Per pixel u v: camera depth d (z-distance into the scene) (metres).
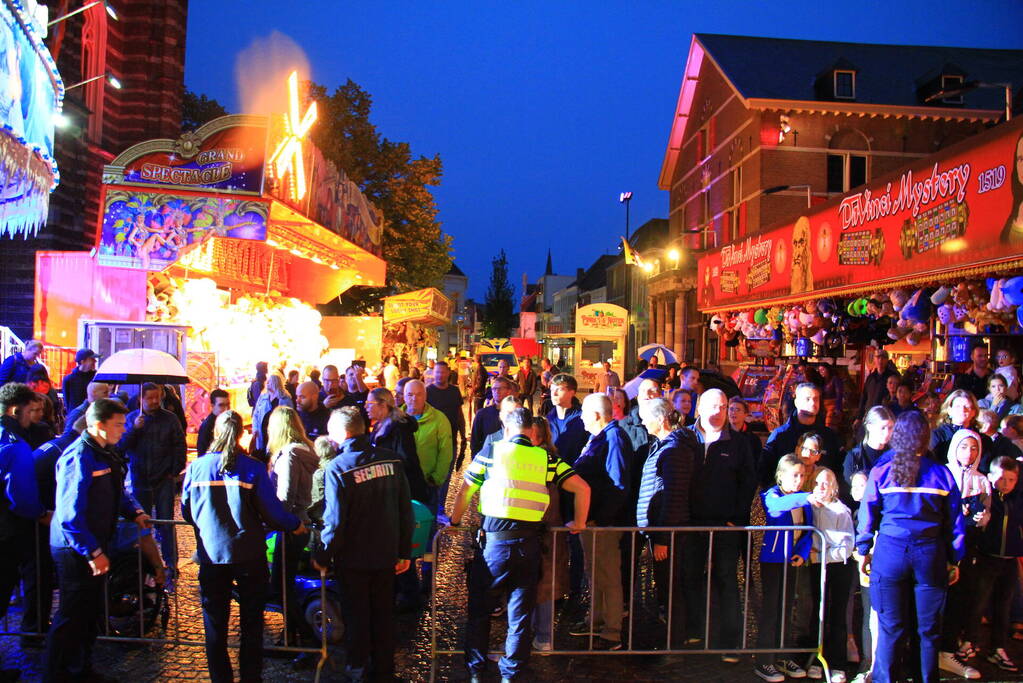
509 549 5.25
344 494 5.16
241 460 5.16
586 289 77.06
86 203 22.67
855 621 6.61
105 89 24.12
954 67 30.19
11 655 5.91
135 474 7.49
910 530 5.09
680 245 42.88
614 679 5.67
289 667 5.85
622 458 6.14
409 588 6.96
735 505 6.14
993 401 8.67
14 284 21.11
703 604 6.16
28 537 5.86
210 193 11.66
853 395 17.53
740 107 32.72
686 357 39.91
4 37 5.14
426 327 36.28
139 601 6.15
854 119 30.72
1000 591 5.95
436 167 32.53
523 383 23.89
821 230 14.99
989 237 9.83
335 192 16.14
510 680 5.27
